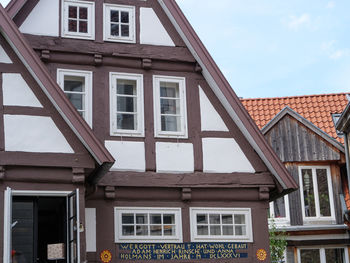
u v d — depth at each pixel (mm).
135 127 13586
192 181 13445
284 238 18062
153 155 13406
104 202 12992
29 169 11438
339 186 19375
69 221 11484
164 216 13320
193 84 14031
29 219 11562
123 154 13242
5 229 10961
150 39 14031
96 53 13609
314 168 19484
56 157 11555
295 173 19375
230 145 13828
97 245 12727
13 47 11812
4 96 11641
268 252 13562
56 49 13414
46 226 15195
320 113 20938
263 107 21422
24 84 11766
